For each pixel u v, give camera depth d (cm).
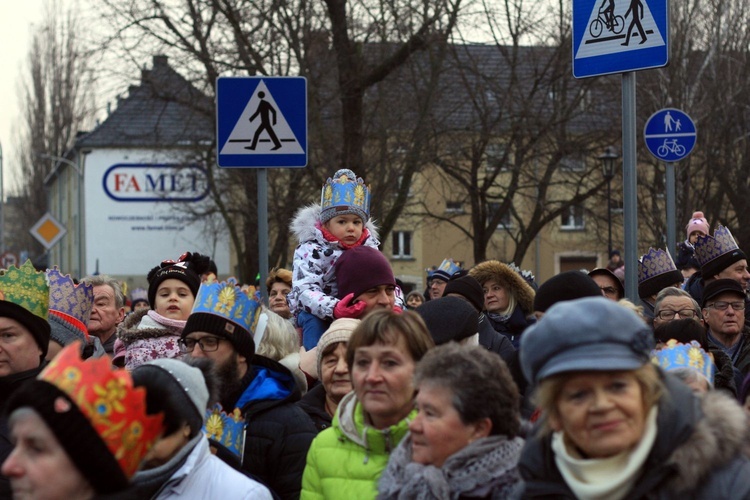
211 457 535
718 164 3309
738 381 795
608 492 375
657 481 374
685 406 378
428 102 2841
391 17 2552
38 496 389
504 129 3459
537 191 3828
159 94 2962
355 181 840
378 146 2809
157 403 465
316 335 786
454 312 688
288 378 679
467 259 6266
